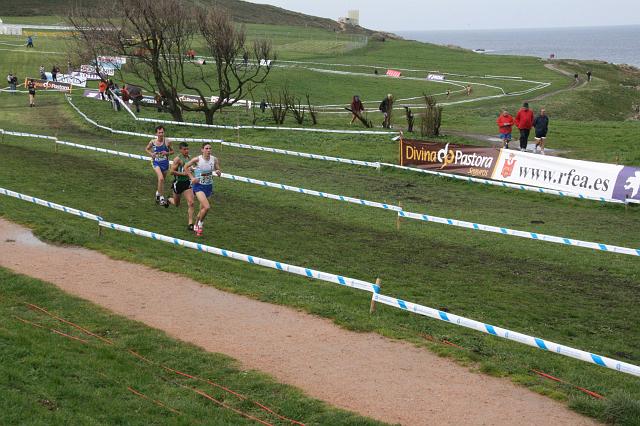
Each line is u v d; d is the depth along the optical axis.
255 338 9.40
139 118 35.38
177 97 34.78
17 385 7.05
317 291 11.88
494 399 7.84
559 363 9.30
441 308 11.34
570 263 14.76
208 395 7.61
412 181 23.50
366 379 8.23
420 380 8.27
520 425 7.23
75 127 34.44
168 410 7.09
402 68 86.00
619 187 20.03
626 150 26.59
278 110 37.09
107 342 8.87
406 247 15.42
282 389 7.82
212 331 9.60
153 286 11.42
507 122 26.88
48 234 13.84
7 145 26.12
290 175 23.55
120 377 7.78
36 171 21.05
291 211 18.38
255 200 19.48
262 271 12.99
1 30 92.88
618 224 18.30
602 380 8.80
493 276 13.62
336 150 28.03
